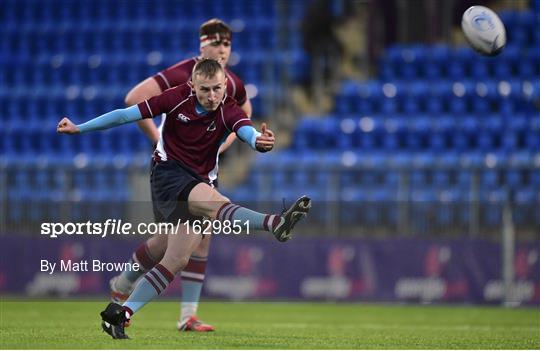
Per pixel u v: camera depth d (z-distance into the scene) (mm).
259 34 74750
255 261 48875
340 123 65000
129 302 23266
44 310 40281
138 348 20969
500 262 47906
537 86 68250
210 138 23766
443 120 64812
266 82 70812
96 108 70938
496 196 48562
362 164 57281
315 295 48688
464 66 70875
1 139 68500
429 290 48125
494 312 43281
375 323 35531
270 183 50719
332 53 72375
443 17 74250
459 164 53156
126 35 77625
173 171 23688
